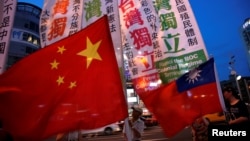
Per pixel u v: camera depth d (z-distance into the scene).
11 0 4.10
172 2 5.52
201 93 4.60
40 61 3.18
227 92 4.79
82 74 3.20
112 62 3.24
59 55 3.24
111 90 3.14
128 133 3.96
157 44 5.28
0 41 3.91
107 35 3.34
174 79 5.11
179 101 4.52
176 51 5.23
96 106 3.09
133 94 36.44
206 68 4.71
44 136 2.95
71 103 3.09
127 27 5.50
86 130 3.01
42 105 3.04
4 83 3.02
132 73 5.25
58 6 4.79
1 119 2.92
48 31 4.73
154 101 4.61
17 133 2.91
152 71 5.13
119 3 5.72
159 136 16.84
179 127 4.40
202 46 5.13
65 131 2.99
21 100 3.01
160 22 5.44
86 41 3.31
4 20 4.01
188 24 5.29
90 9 4.99
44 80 3.13
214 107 4.52
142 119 5.27
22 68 3.12
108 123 3.03
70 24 4.61
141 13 5.46
